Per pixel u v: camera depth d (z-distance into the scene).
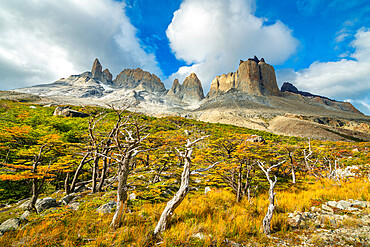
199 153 19.59
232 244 5.79
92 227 6.93
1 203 14.77
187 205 9.84
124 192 6.86
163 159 18.52
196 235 6.13
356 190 11.55
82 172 20.27
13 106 51.88
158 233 6.20
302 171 24.17
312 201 10.47
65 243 5.71
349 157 25.80
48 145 16.08
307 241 6.01
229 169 14.62
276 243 5.92
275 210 9.27
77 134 26.36
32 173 11.27
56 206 10.97
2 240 5.84
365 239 5.89
